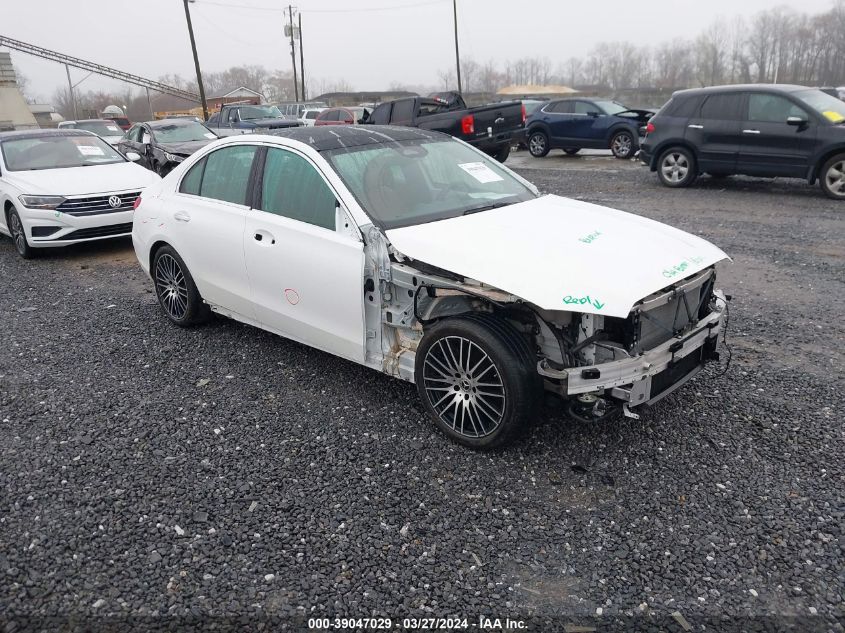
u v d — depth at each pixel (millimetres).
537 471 3580
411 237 3871
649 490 3396
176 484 3549
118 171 9266
